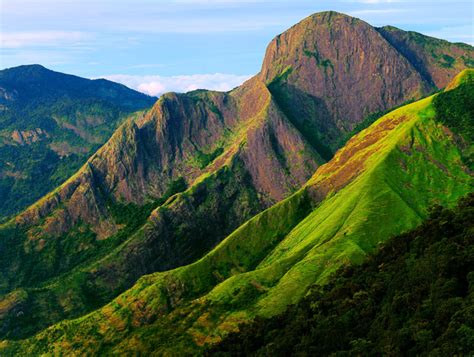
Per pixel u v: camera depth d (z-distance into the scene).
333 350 110.25
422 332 88.12
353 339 109.38
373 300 120.06
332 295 142.38
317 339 117.25
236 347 150.00
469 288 94.94
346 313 119.69
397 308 105.69
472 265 103.19
